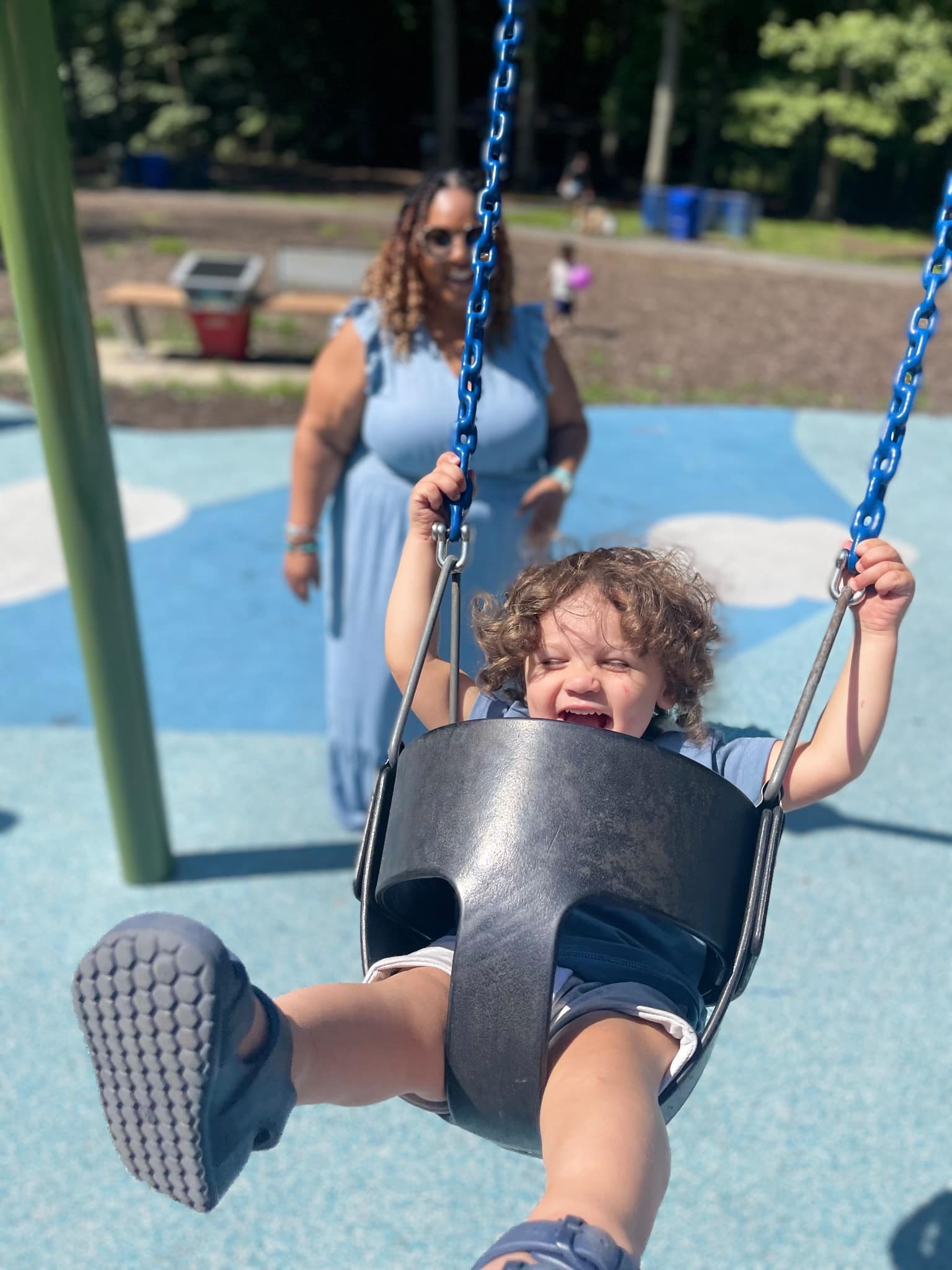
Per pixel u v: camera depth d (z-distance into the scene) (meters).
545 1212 1.18
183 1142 1.30
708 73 33.19
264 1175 2.75
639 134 38.03
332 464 3.39
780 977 3.35
